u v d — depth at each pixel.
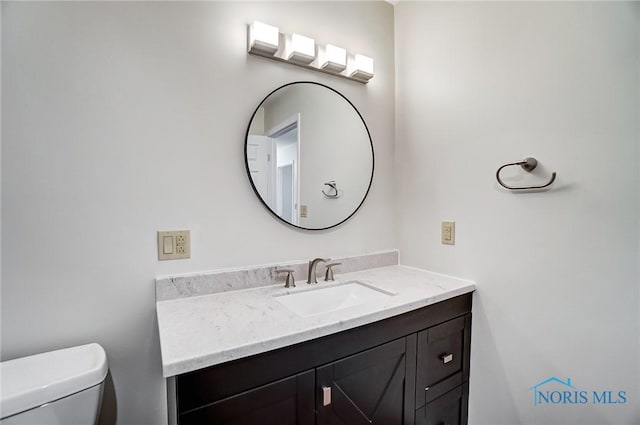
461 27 1.47
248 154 1.35
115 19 1.09
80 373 0.87
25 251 0.98
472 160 1.43
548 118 1.16
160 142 1.17
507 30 1.29
